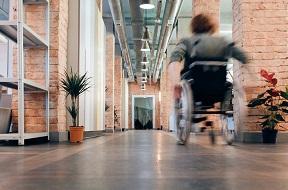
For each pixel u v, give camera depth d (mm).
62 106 5539
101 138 6652
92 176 1559
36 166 1961
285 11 5234
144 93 26094
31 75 5250
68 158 2453
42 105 5258
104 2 11812
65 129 5715
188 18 11375
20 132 4082
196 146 3795
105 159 2365
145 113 26438
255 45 5227
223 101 3496
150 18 12203
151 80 25812
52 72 5324
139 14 9828
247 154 2789
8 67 6812
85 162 2172
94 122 8164
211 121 3773
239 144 4316
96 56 8508
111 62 13438
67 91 5273
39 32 5277
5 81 4086
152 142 4887
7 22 4109
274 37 5234
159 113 25969
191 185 1314
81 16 6297
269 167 1907
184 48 3408
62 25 5594
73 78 5266
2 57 8281
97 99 8664
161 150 3219
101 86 9414
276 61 5207
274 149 3396
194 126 3695
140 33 11547
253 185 1316
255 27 5242
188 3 10758
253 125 5000
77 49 5977
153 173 1656
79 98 6172
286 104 4688
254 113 5004
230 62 3473
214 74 3377
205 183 1362
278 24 5242
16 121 5113
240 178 1498
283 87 5184
